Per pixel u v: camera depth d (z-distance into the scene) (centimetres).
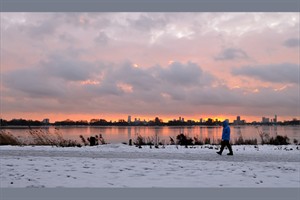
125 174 1102
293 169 1256
